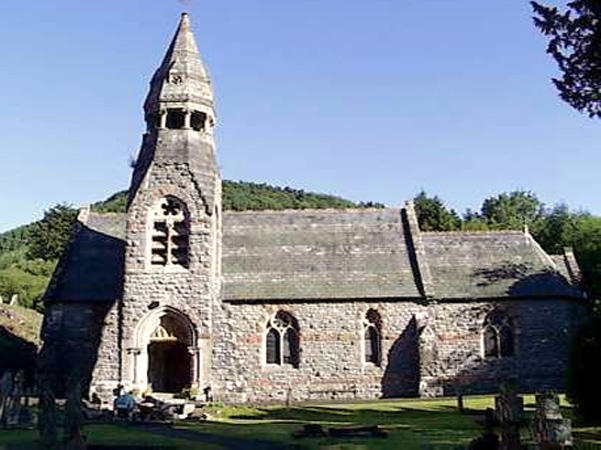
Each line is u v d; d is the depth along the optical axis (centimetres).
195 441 2761
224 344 4466
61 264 4944
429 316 4719
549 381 4706
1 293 8312
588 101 2959
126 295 4416
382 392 4659
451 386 4681
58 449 2373
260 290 4756
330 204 14938
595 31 2858
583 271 5141
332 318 4731
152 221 4525
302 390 4638
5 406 3303
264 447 2591
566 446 1734
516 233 5219
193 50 4903
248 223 5181
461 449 2380
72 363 4625
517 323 4778
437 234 5172
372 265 4938
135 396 4016
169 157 4600
